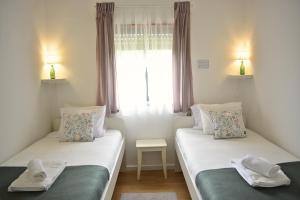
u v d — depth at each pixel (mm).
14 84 2561
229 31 3520
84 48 3488
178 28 3365
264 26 2953
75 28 3459
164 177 3387
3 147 2328
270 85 2852
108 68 3416
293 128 2418
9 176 1937
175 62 3420
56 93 3582
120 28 3432
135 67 3484
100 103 3465
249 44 3395
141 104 3564
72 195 1599
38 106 3143
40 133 3197
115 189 3037
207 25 3498
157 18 3424
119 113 3570
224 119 2984
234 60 3568
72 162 2223
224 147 2586
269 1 2811
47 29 3449
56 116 3602
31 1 2971
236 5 3488
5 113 2381
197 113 3383
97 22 3354
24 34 2795
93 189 1704
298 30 2287
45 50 3385
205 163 2146
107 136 3139
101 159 2297
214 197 1569
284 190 1610
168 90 3535
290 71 2436
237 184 1701
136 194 2896
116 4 3402
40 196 1598
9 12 2480
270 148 2537
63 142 2908
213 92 3611
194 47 3525
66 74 3523
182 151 2824
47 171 1879
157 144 3342
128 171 3627
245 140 2844
